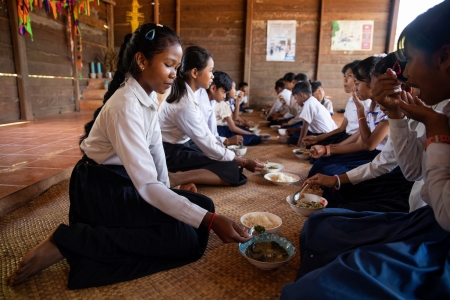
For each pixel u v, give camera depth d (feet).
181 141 8.61
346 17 29.86
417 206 4.57
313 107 13.20
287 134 15.03
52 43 22.08
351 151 8.31
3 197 6.56
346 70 9.95
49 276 4.50
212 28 31.19
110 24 29.14
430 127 3.12
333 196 6.84
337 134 11.25
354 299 2.70
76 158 10.03
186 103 7.93
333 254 3.74
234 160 8.54
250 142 14.38
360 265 2.88
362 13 29.63
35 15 20.24
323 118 13.39
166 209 4.33
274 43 30.99
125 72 4.66
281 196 7.78
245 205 7.19
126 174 4.75
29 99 19.22
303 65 31.24
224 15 30.91
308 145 11.79
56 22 22.36
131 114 4.25
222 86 10.11
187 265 4.83
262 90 32.07
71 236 4.29
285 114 19.89
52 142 12.52
